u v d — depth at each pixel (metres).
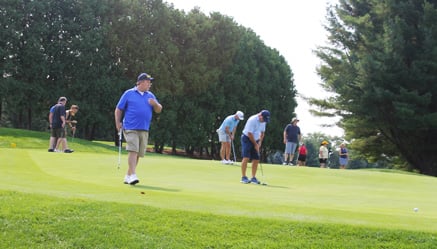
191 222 5.08
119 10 35.78
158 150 40.97
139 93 8.51
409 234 4.95
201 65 38.72
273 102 46.28
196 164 13.48
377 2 33.06
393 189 10.72
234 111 41.81
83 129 37.22
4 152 13.25
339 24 35.34
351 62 34.16
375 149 38.78
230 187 9.00
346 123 36.41
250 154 10.30
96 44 33.78
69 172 10.06
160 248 4.57
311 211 5.92
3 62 32.09
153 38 37.00
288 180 11.45
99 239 4.67
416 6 32.66
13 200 5.44
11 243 4.53
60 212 5.13
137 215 5.19
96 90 34.31
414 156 35.91
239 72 42.75
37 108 33.84
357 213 5.94
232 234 4.88
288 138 21.12
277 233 4.93
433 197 9.27
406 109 29.47
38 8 32.78
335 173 13.42
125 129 8.45
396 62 30.95
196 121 39.59
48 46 33.06
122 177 9.46
